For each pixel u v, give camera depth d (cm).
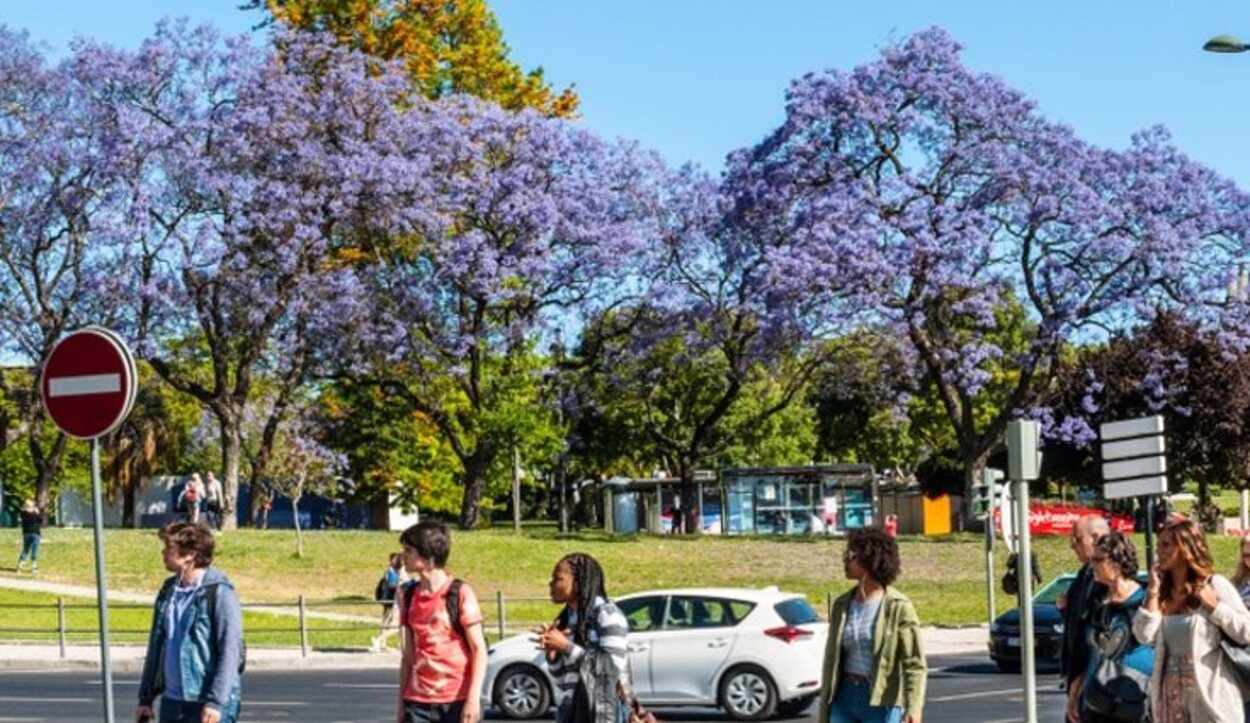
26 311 5619
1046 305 5691
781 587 5066
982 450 5950
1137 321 5694
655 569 5247
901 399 6281
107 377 1245
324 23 6638
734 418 8425
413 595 1163
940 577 5269
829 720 1175
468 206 5947
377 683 3034
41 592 4441
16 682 3034
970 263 5550
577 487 9906
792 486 6819
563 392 6241
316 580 4975
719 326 6050
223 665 1127
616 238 5909
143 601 4400
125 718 2367
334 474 7119
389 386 6159
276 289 5559
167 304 5459
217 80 5572
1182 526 1097
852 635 1166
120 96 5553
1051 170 5597
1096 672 1165
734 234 5888
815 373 6488
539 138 6003
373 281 5794
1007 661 3147
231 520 5756
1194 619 1088
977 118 5647
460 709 1147
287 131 5528
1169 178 5656
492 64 6944
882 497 8812
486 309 6053
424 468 7694
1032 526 6294
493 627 4072
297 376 5944
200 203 5519
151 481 8412
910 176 5591
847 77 5678
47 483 6112
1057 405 6219
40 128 5484
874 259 5459
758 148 5822
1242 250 5706
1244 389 6456
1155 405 6203
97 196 5456
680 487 6744
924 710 2456
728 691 2392
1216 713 1079
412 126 5841
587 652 1172
